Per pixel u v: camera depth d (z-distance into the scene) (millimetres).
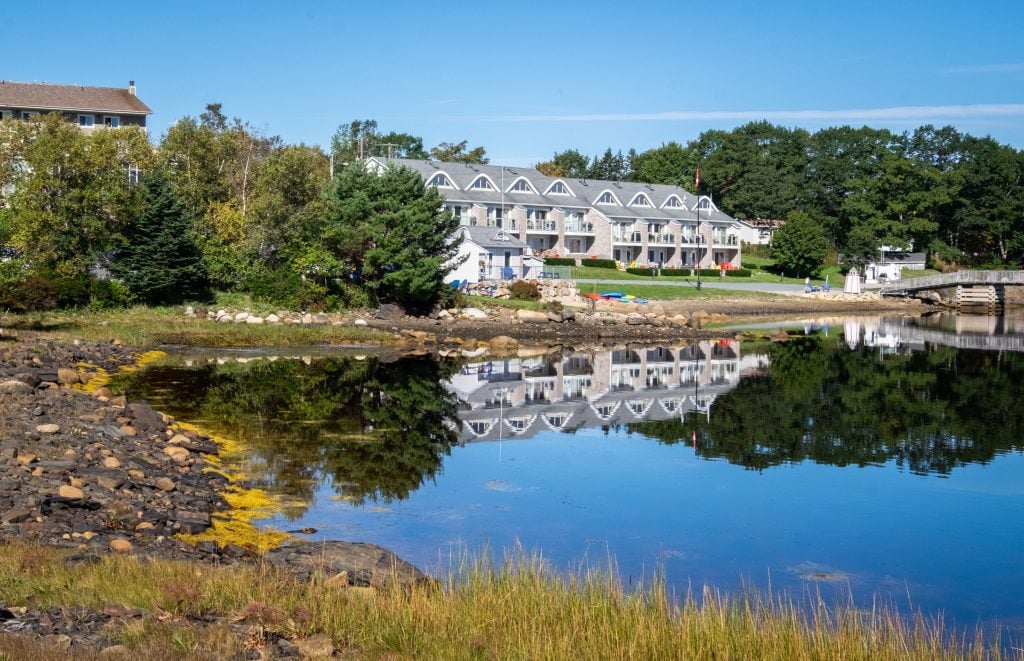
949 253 129000
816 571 17516
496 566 15672
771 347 59094
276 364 43469
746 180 145125
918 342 63250
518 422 32062
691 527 20125
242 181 84062
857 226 126250
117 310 55250
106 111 100938
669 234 115875
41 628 9797
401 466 24391
